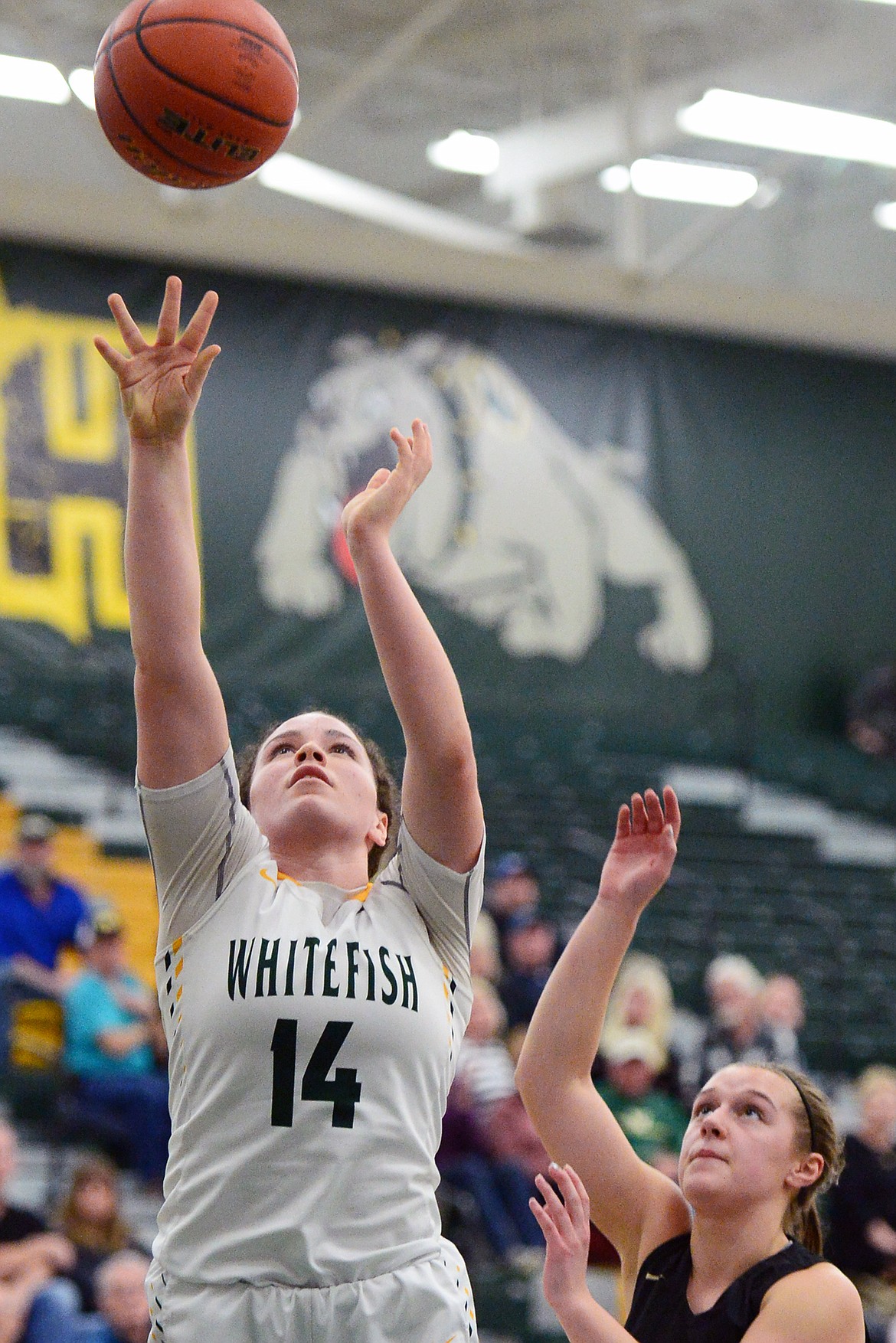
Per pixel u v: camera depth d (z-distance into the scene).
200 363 3.65
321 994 3.49
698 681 22.12
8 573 18.59
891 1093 11.94
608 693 21.56
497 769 19.84
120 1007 11.30
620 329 22.44
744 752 21.03
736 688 22.20
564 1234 3.91
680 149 24.14
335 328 20.94
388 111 23.17
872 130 22.36
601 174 24.39
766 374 23.17
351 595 20.48
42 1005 11.77
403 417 21.08
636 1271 4.34
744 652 22.50
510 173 22.59
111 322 19.69
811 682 22.84
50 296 19.42
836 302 23.14
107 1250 9.56
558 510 21.69
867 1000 17.11
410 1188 3.47
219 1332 3.33
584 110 21.95
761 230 25.44
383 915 3.69
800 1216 4.32
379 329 21.16
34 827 12.41
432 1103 3.59
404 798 3.78
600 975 4.48
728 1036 13.03
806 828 20.77
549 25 20.66
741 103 21.64
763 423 23.05
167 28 4.18
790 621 22.84
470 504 21.23
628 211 21.61
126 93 4.21
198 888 3.66
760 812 20.86
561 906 16.75
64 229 19.47
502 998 12.37
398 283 21.19
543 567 21.48
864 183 25.12
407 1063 3.52
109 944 11.42
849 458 23.45
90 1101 10.95
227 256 20.34
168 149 4.28
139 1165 10.91
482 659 21.00
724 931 17.70
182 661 3.63
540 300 21.81
